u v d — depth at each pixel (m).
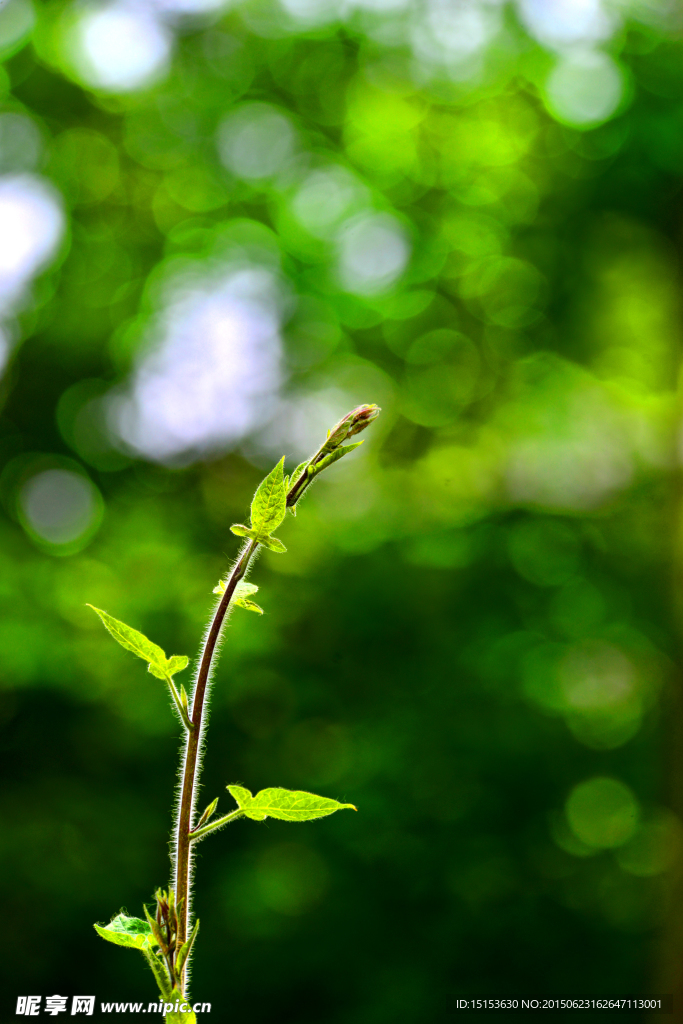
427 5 3.92
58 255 3.73
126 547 3.31
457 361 4.07
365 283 4.19
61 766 3.01
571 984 2.80
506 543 3.46
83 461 3.69
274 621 3.23
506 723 3.25
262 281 4.14
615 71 3.55
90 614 3.03
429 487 3.73
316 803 0.71
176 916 0.70
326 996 2.82
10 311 3.60
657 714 3.16
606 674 3.34
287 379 4.07
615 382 3.70
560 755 3.24
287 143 4.12
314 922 2.95
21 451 3.67
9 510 3.45
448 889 2.99
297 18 4.00
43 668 2.85
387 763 3.14
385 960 2.87
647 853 3.04
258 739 3.22
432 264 4.04
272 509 0.71
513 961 2.88
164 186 3.95
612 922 2.94
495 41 3.92
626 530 3.46
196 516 3.55
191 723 0.71
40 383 3.70
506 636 3.33
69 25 3.64
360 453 3.82
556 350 3.85
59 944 2.74
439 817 3.11
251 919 2.90
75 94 3.73
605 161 3.49
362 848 3.04
